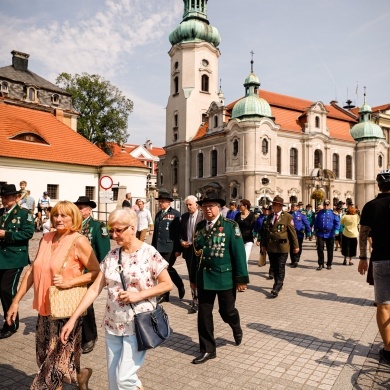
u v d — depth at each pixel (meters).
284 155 43.66
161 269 3.45
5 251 5.96
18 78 38.03
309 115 45.72
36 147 26.19
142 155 76.75
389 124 57.59
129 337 3.33
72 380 3.67
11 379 4.48
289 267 13.32
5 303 5.96
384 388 4.32
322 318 7.02
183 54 49.88
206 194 5.50
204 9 51.38
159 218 8.61
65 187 26.64
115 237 3.44
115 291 3.40
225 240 5.27
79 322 3.83
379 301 4.98
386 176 5.11
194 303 7.52
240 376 4.60
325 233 12.69
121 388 3.26
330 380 4.49
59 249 3.91
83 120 46.06
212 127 45.56
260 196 38.91
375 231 4.99
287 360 5.08
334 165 48.59
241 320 6.89
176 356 5.23
